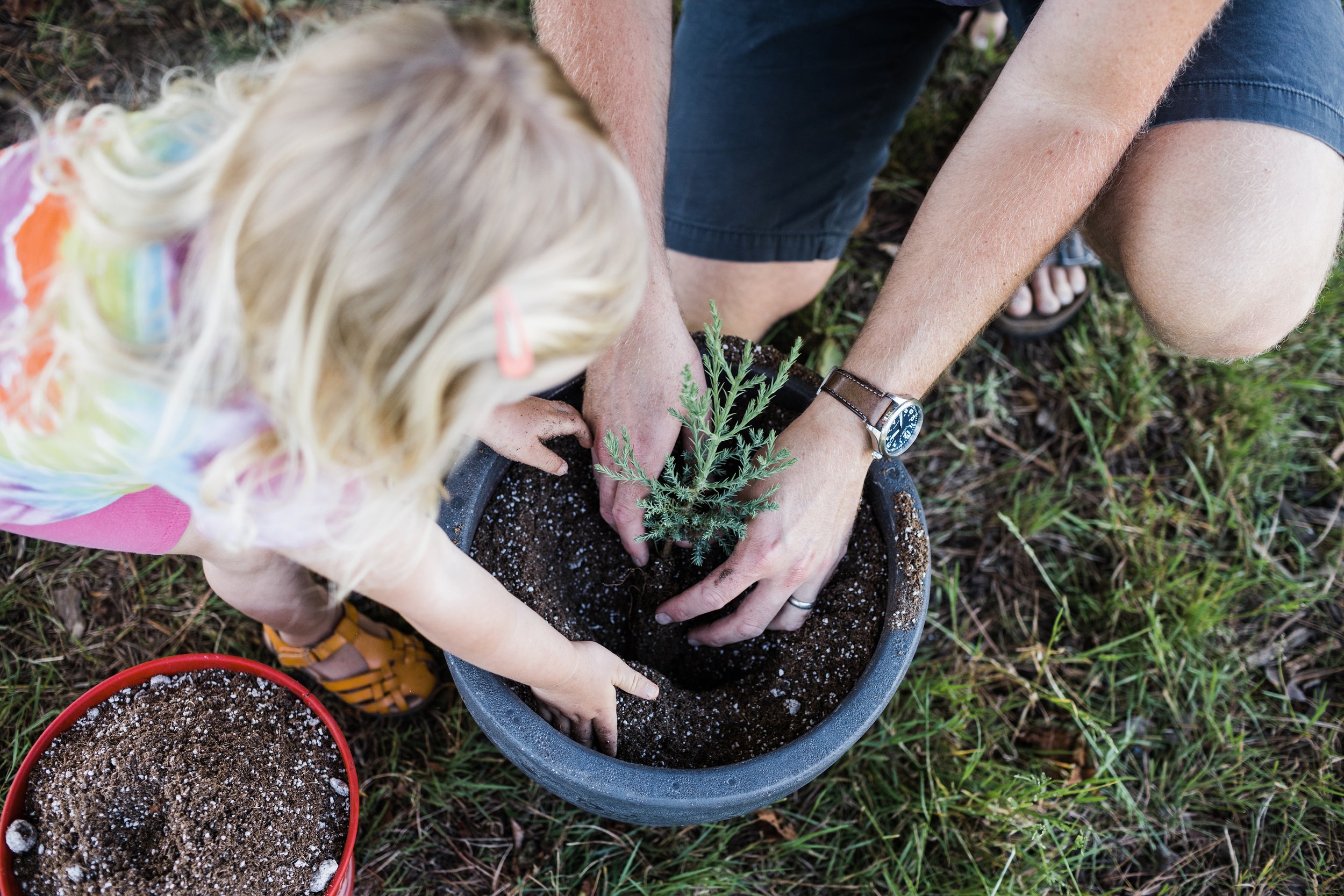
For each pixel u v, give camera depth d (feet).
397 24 2.51
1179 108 4.94
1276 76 4.80
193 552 4.17
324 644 5.26
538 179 2.38
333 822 4.68
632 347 4.68
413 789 5.63
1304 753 6.23
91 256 2.70
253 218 2.31
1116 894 5.75
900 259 4.60
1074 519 6.85
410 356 2.41
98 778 4.42
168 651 5.89
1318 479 7.22
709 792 3.92
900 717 6.08
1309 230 4.97
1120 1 3.89
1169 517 6.86
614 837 5.60
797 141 6.14
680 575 5.20
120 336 2.66
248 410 2.68
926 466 7.08
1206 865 5.88
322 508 2.83
